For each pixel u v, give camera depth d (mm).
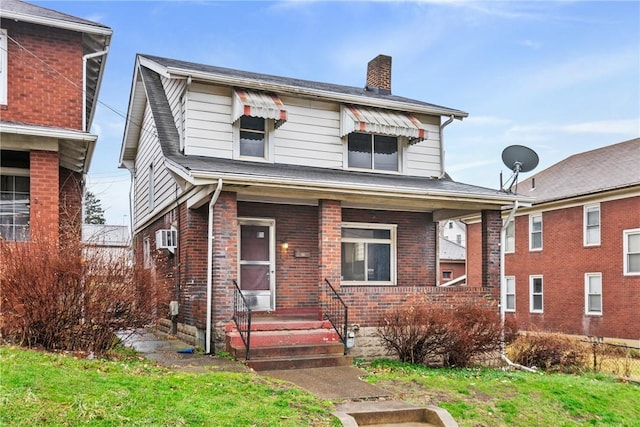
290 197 11789
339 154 14227
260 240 13133
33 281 8141
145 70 15648
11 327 8109
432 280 15047
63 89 11445
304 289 13383
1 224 11703
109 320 8805
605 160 23906
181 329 13141
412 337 11078
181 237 13344
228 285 10656
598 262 21594
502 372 10711
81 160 12859
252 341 10109
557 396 8930
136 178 19734
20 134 10617
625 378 11914
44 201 10758
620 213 20812
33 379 6102
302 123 13906
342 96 13992
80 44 11766
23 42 11219
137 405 5918
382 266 14578
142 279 9250
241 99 12695
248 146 13406
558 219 23672
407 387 8492
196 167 10609
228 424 5883
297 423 6301
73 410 5461
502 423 7566
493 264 13312
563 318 23062
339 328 11352
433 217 15156
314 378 8820
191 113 12750
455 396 8281
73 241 9211
